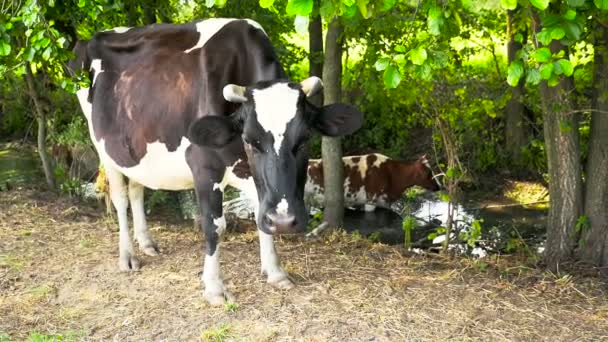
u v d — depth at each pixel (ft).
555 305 15.88
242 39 14.90
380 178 31.42
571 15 9.57
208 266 15.62
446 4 10.35
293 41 38.96
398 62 10.66
